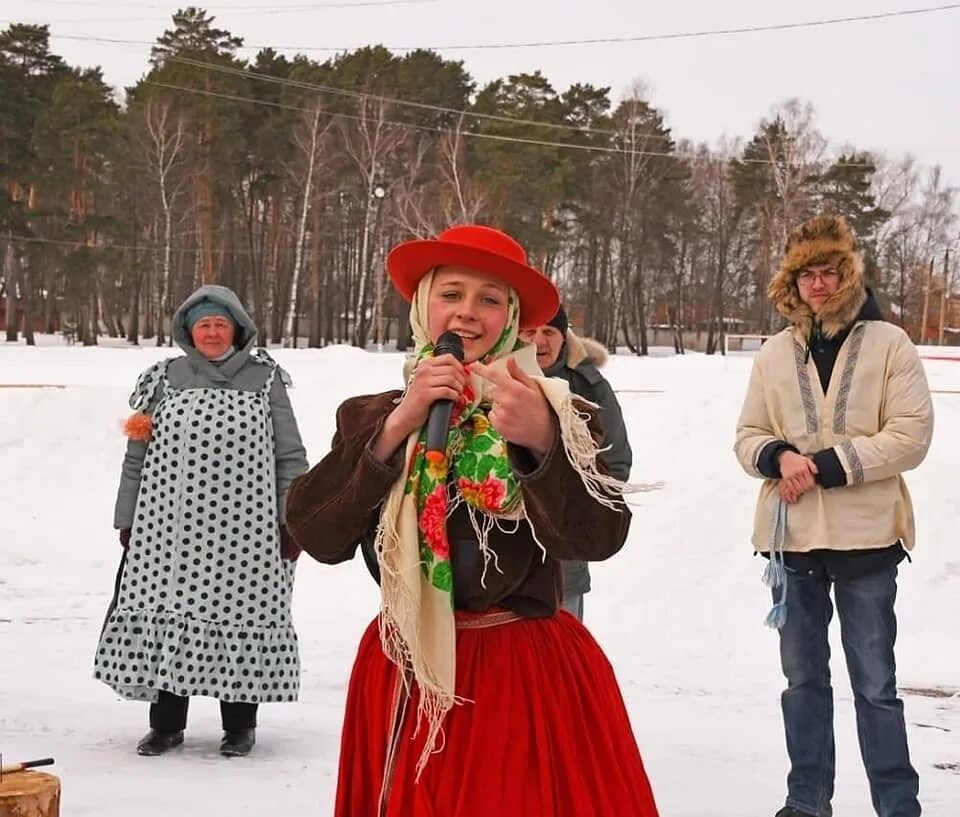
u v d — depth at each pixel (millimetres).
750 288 72125
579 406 2789
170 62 58594
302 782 5031
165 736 5582
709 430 13484
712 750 5988
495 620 2791
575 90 64562
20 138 56031
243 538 5645
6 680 7113
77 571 11227
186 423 5664
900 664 8211
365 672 2908
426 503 2719
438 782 2682
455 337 2785
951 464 11352
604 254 65250
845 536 4496
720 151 72875
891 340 4586
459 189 52938
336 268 67750
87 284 56188
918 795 5250
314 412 16625
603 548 2688
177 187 58344
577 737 2773
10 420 14758
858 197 63844
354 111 59906
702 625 9031
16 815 3098
